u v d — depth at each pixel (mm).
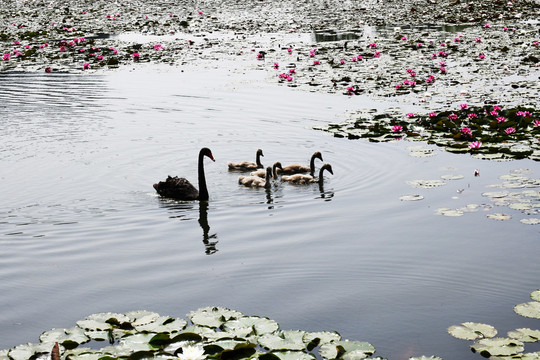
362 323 6875
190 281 8023
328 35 31672
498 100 17422
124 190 11727
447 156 13125
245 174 12750
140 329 6711
